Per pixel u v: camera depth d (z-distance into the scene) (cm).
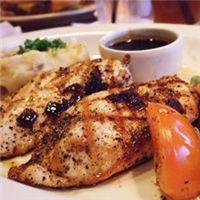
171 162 18
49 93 25
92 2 49
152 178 20
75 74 26
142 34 31
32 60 30
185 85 23
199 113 22
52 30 40
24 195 18
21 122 24
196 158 18
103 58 29
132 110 21
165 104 21
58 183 20
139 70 29
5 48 37
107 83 26
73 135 20
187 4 40
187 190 18
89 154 20
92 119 21
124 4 46
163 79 24
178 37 29
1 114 24
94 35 38
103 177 20
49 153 20
